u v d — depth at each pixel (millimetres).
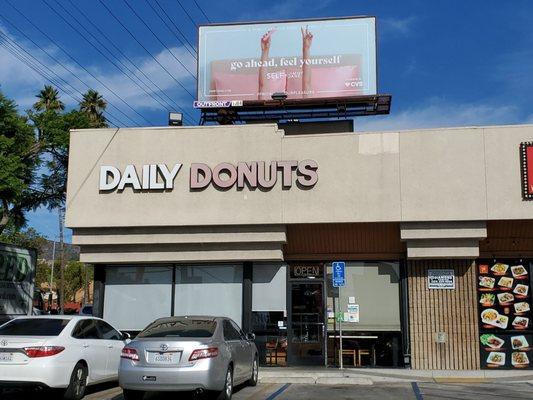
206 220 16922
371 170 16500
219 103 22484
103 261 17656
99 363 12664
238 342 12641
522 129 16125
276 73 22672
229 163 17078
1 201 25719
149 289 17891
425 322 16469
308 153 16844
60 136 25469
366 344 17141
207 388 10719
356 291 17422
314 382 14617
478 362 16172
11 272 19875
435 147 16375
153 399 12203
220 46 23125
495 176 16031
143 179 17281
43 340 11305
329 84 22359
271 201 16734
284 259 17719
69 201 17500
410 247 16391
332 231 17125
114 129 17688
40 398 12398
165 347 10852
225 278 17641
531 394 12641
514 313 16922
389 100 21750
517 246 17000
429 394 12664
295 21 23000
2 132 23297
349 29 22703
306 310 17469
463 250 16203
